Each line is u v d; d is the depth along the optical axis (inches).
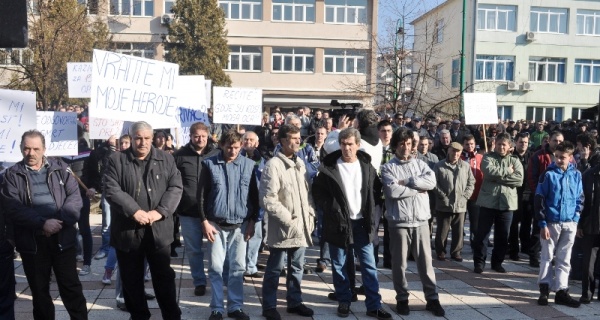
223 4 1363.2
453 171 314.7
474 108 396.2
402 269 226.2
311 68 1391.5
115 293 246.7
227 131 219.3
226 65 1295.5
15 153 230.5
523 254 344.8
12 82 611.2
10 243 189.5
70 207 193.5
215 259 215.3
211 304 214.2
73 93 335.3
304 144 300.5
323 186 220.8
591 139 298.4
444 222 318.7
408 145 230.8
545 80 1401.3
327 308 234.1
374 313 220.7
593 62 1408.7
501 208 292.0
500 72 1381.6
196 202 239.3
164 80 261.9
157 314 222.2
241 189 217.0
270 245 215.3
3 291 190.9
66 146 288.5
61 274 193.0
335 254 223.1
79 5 708.0
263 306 216.8
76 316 196.1
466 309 236.5
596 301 251.6
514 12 1375.5
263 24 1368.1
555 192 240.2
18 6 110.1
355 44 1378.0
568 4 1387.8
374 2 1390.3
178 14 1242.0
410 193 223.3
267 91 1369.3
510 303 245.8
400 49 718.5
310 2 1381.6
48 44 577.0
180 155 244.7
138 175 188.9
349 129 220.5
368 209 219.6
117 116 246.7
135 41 1316.4
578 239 286.4
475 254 298.7
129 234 188.2
